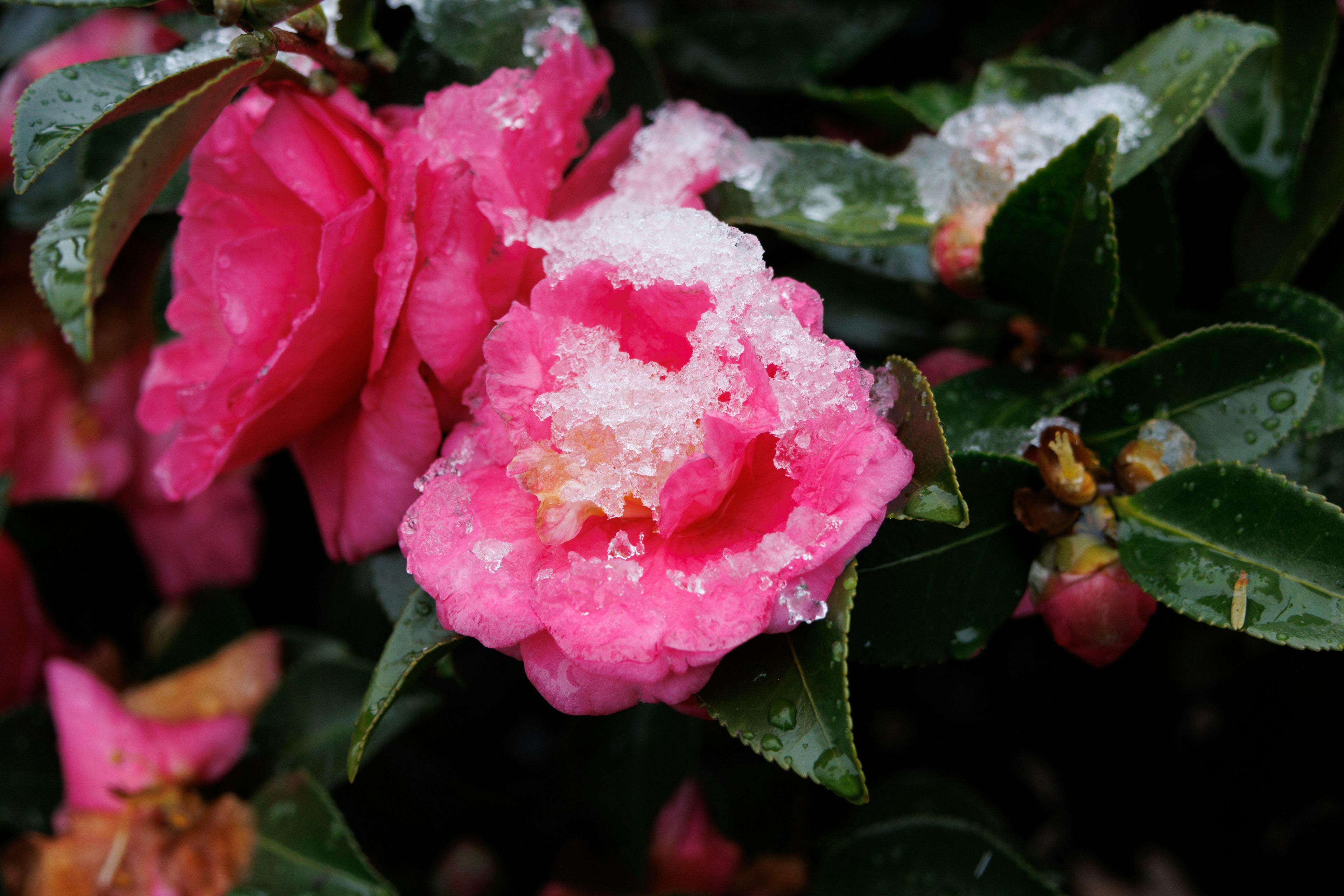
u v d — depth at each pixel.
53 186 0.43
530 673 0.30
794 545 0.29
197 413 0.32
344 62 0.34
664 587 0.30
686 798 0.42
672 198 0.33
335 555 0.34
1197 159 0.41
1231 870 0.47
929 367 0.38
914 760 0.49
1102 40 0.42
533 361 0.30
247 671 0.41
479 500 0.31
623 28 0.43
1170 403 0.34
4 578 0.43
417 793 0.44
